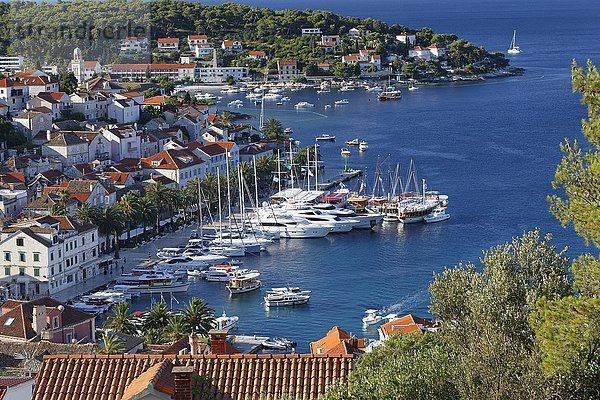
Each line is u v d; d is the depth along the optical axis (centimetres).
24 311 15888
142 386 6212
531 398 6712
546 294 7706
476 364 6994
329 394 6644
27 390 6781
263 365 7000
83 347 13900
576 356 6569
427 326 16825
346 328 19225
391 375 6956
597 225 6488
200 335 16638
